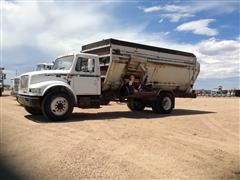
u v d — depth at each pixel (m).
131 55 12.74
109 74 12.27
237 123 11.14
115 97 12.73
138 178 4.69
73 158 5.59
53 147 6.39
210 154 6.30
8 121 10.17
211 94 48.84
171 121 11.32
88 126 9.31
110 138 7.50
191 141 7.57
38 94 10.15
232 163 5.70
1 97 25.70
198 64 16.30
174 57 14.91
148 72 13.89
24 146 6.46
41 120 10.60
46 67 15.72
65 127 9.02
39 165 5.17
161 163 5.51
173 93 14.62
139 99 14.31
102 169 5.04
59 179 4.53
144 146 6.76
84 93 11.34
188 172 5.08
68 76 10.93
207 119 12.28
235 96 46.78
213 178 4.84
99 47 12.48
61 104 10.46
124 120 11.11
